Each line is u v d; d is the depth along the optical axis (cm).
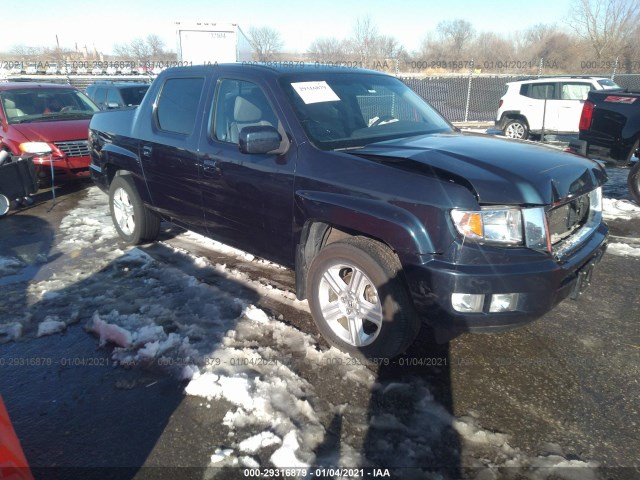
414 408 280
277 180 345
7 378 311
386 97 413
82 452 250
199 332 357
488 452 249
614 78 1798
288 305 401
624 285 439
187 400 287
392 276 293
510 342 349
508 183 271
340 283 324
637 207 681
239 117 382
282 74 373
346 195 306
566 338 354
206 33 1664
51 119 845
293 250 354
